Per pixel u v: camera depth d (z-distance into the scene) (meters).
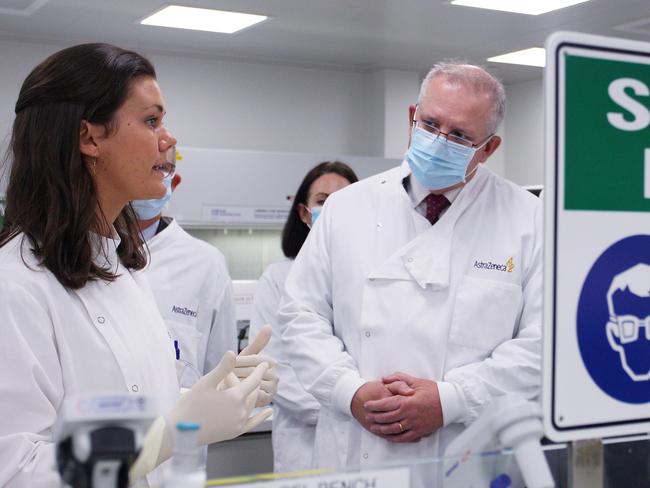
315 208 2.57
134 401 0.56
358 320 1.70
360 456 1.64
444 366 1.63
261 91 6.14
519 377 1.56
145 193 1.15
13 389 0.97
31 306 1.02
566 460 0.71
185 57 5.85
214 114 5.98
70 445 0.55
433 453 1.58
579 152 0.66
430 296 1.65
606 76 0.67
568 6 4.37
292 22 4.79
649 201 0.69
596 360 0.67
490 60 5.93
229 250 5.52
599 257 0.67
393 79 6.36
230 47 5.57
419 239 1.68
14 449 0.95
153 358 1.20
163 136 1.15
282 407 2.24
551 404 0.66
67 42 5.40
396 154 6.41
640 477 0.73
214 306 2.33
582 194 0.67
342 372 1.64
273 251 5.65
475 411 1.54
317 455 1.74
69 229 1.08
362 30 5.00
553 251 0.66
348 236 1.77
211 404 1.02
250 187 5.18
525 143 6.93
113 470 0.55
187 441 0.60
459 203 1.71
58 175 1.07
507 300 1.65
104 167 1.12
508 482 0.69
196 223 5.03
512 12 4.50
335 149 6.46
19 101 1.11
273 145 6.21
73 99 1.07
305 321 1.76
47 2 4.39
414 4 4.34
